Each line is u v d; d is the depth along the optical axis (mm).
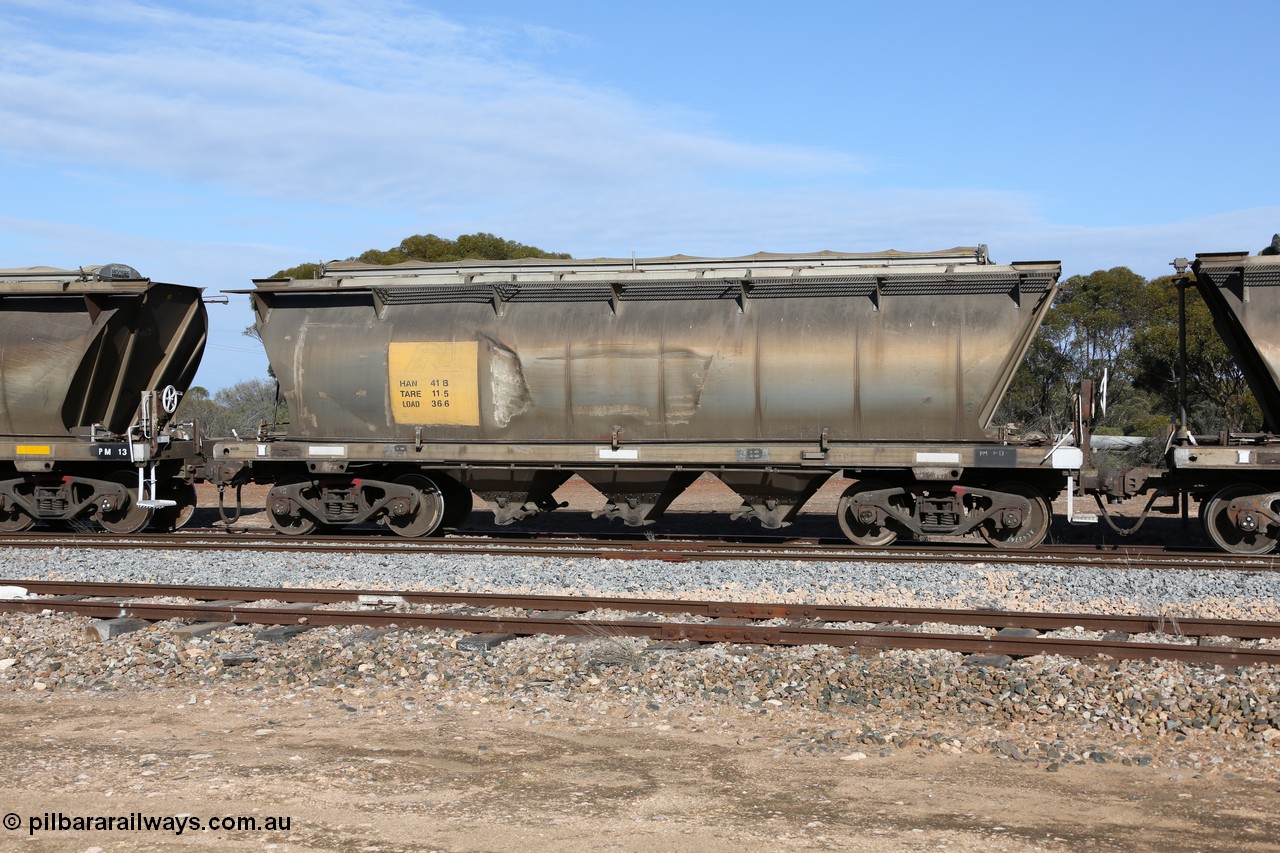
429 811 6098
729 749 7199
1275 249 14688
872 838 5684
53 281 17625
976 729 7570
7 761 6980
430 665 9102
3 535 17297
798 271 15445
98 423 18281
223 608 10773
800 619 10367
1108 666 8500
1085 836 5711
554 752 7152
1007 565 13117
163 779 6605
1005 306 14703
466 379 16172
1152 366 34094
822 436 15078
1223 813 6031
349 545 15188
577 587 12523
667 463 15625
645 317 15664
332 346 16703
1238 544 14273
